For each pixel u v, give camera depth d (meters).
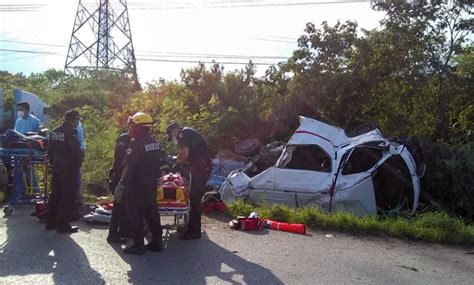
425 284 6.16
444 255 7.64
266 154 13.84
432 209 11.74
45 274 5.80
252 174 13.70
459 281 6.34
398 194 11.45
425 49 14.98
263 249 7.35
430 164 12.55
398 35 14.91
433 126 14.88
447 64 14.95
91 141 13.58
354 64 15.87
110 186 7.81
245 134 17.72
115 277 5.82
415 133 15.26
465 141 14.29
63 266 6.11
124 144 7.77
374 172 11.09
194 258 6.73
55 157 7.73
